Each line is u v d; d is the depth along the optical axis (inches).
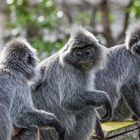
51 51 844.0
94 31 936.9
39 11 911.0
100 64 514.0
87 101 502.6
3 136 432.5
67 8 1007.6
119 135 553.9
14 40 476.7
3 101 440.1
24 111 450.6
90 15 960.3
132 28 625.9
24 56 466.9
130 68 620.1
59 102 502.9
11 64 461.7
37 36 923.4
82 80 506.9
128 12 951.6
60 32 901.8
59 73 502.9
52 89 504.7
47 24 877.2
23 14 913.5
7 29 976.3
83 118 520.4
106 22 951.0
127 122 593.0
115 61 618.8
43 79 510.6
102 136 530.0
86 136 525.7
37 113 454.9
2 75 451.5
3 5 1119.6
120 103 621.3
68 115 509.0
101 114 597.6
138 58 621.0
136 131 585.0
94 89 565.6
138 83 623.8
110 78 612.4
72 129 514.0
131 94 616.4
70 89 498.9
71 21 951.0
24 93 454.0
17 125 450.0
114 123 582.2
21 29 895.7
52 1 910.4
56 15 892.0
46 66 516.4
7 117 438.0
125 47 626.8
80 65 501.0
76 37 503.2
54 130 506.6
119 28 1218.6
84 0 1115.3
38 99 507.8
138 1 951.6
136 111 614.2
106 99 504.7
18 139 460.8
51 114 460.8
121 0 1154.7
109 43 940.0
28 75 466.6
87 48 502.0
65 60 499.8
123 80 617.9
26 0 937.5
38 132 480.7
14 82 451.8
